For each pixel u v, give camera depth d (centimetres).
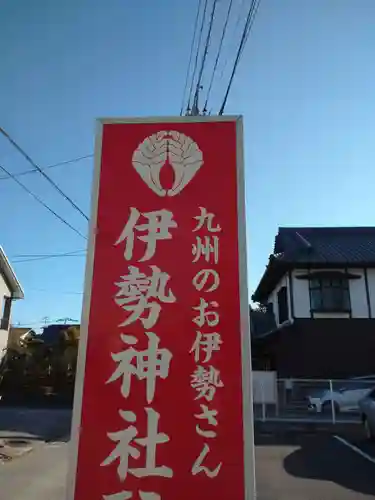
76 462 363
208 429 369
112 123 442
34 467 815
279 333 2014
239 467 361
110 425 370
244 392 375
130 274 402
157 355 384
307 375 1881
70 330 2659
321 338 1914
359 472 750
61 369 2522
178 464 362
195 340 387
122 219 416
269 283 2339
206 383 378
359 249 2073
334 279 1988
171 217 416
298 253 2044
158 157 431
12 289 2472
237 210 417
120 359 383
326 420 1450
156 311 394
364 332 1919
